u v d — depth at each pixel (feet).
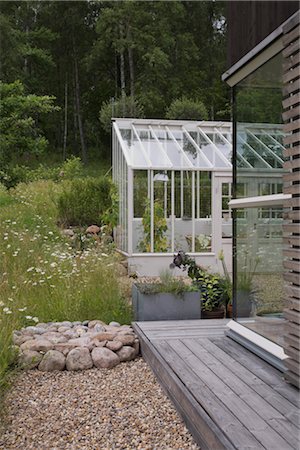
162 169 30.01
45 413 11.19
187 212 31.40
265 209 12.48
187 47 65.10
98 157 71.56
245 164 13.88
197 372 11.30
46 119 70.69
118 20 66.69
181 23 66.13
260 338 12.65
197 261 29.81
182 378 10.91
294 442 7.77
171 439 9.71
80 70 72.28
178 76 64.75
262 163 12.75
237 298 14.29
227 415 8.86
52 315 17.84
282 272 11.58
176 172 31.35
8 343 13.15
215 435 8.17
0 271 20.39
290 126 10.36
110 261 22.24
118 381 13.01
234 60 14.21
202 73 64.80
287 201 10.61
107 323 17.84
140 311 17.17
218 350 13.09
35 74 67.26
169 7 65.46
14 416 11.05
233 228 14.49
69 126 72.59
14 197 38.68
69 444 9.76
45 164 59.11
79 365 13.88
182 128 34.27
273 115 12.03
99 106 71.97
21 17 64.85
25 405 11.61
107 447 9.58
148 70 65.10
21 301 17.51
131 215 29.55
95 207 36.17
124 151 31.04
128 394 12.12
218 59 64.90
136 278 27.04
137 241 30.40
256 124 13.10
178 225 31.14
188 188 31.45
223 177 30.42
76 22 70.33
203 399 9.66
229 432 8.14
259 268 12.85
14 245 23.16
